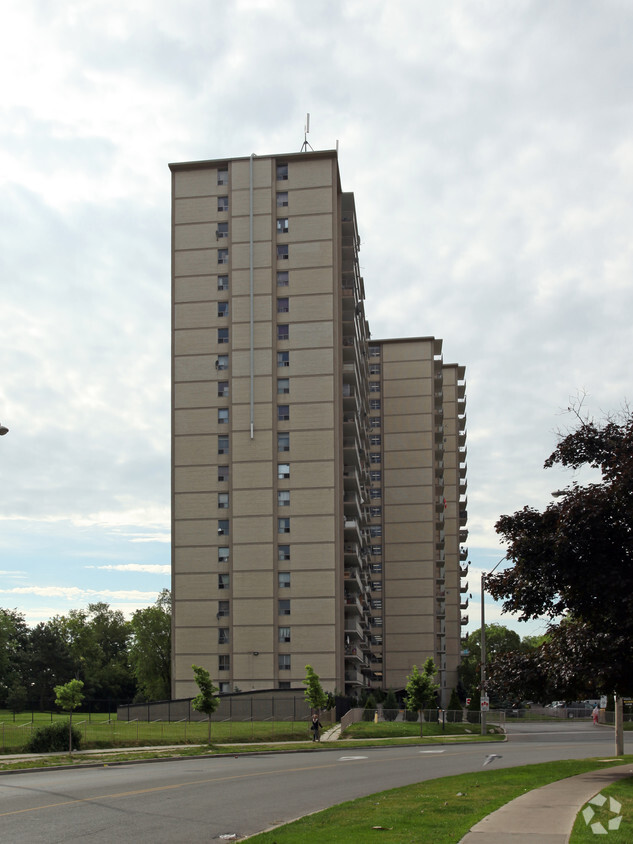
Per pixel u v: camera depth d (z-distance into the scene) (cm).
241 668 7650
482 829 1512
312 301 8125
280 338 8112
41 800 2105
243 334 8144
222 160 8400
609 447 2655
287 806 2002
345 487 8469
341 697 7131
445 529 12394
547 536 2517
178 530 7950
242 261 8250
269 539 7812
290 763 3406
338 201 8562
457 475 12588
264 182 8325
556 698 2602
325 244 8194
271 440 7950
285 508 7850
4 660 12081
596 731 6712
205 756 3797
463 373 13238
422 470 10962
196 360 8175
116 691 13862
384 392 11225
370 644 9856
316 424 7938
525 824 1571
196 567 7875
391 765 3269
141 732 5103
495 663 2695
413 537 10775
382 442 11094
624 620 2338
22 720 7550
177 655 7762
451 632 12038
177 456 8062
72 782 2578
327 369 8012
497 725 6975
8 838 1550
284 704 6838
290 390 8031
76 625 13812
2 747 3781
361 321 9444
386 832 1503
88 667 13675
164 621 11519
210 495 7969
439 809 1794
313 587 7706
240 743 4653
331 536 7756
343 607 7900
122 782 2570
